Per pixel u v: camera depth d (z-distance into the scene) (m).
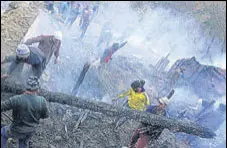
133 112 7.62
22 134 6.37
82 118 8.84
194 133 7.68
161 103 8.09
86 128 8.62
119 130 8.89
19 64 8.46
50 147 7.70
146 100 9.41
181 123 7.68
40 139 7.87
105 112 7.55
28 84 6.18
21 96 6.14
